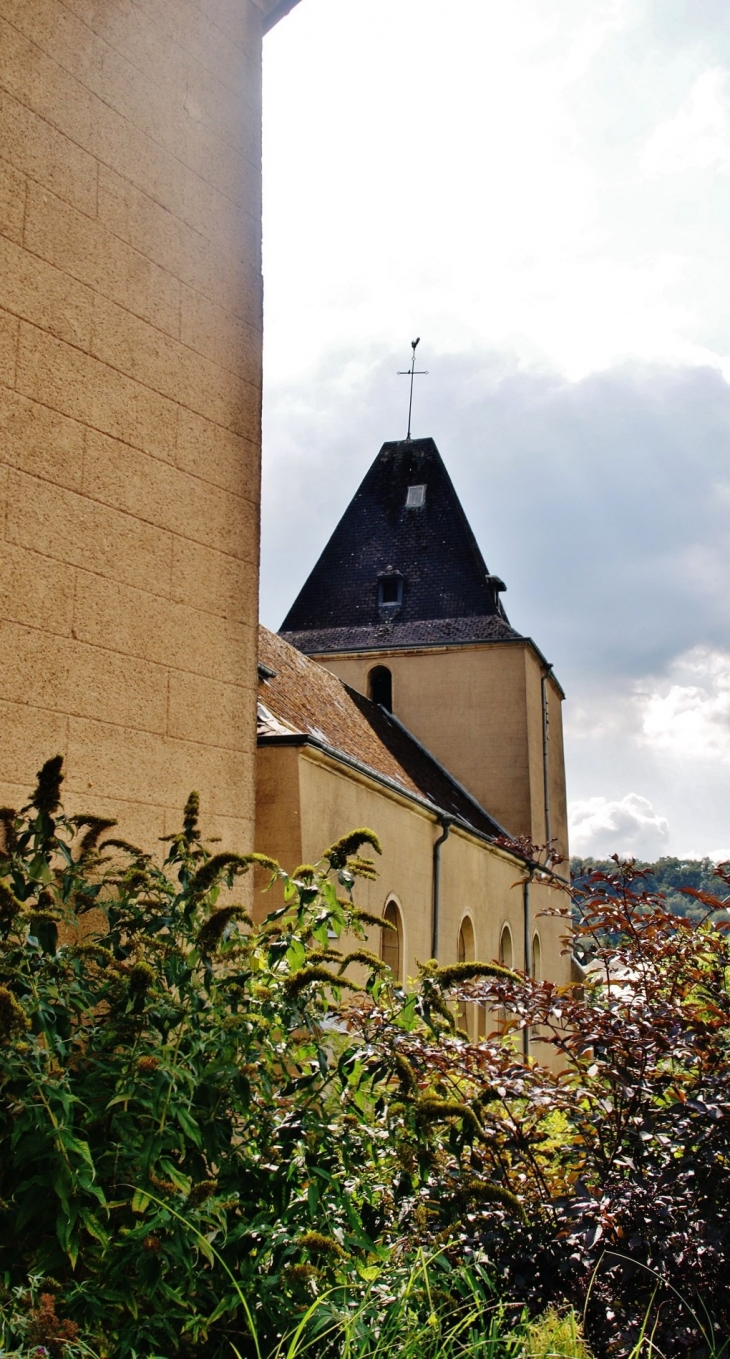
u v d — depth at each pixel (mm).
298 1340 3527
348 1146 4215
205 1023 3963
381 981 4824
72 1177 3238
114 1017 3891
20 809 5008
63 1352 2908
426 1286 3873
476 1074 5113
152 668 5875
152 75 6398
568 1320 4230
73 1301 3377
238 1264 3846
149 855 4727
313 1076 4262
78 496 5539
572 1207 4625
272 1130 4219
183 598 6141
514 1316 4398
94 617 5551
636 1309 4594
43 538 5312
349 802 15789
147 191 6250
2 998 3252
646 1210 4645
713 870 5941
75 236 5715
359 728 23578
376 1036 4602
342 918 4676
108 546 5684
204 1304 3658
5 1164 3502
